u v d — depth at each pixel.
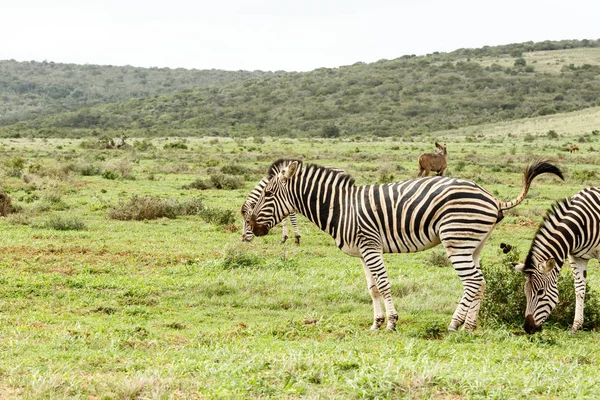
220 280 12.59
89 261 14.20
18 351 7.67
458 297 12.08
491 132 110.75
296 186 10.25
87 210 22.75
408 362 7.00
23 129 139.50
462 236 9.33
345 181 10.09
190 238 17.64
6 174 34.81
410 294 12.20
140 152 62.78
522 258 16.02
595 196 9.74
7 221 19.38
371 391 6.09
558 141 80.44
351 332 9.63
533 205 26.98
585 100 158.12
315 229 20.11
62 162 44.28
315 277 13.41
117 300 11.30
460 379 6.48
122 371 7.00
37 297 11.29
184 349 8.16
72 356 7.58
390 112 152.25
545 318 9.55
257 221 10.52
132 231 18.64
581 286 10.13
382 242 9.74
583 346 8.98
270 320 10.54
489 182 35.91
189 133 124.44
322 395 6.05
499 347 8.76
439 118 147.38
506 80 175.88
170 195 27.77
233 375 6.57
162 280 12.67
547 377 6.74
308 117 153.38
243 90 188.00
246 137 113.25
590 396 6.10
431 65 199.12
